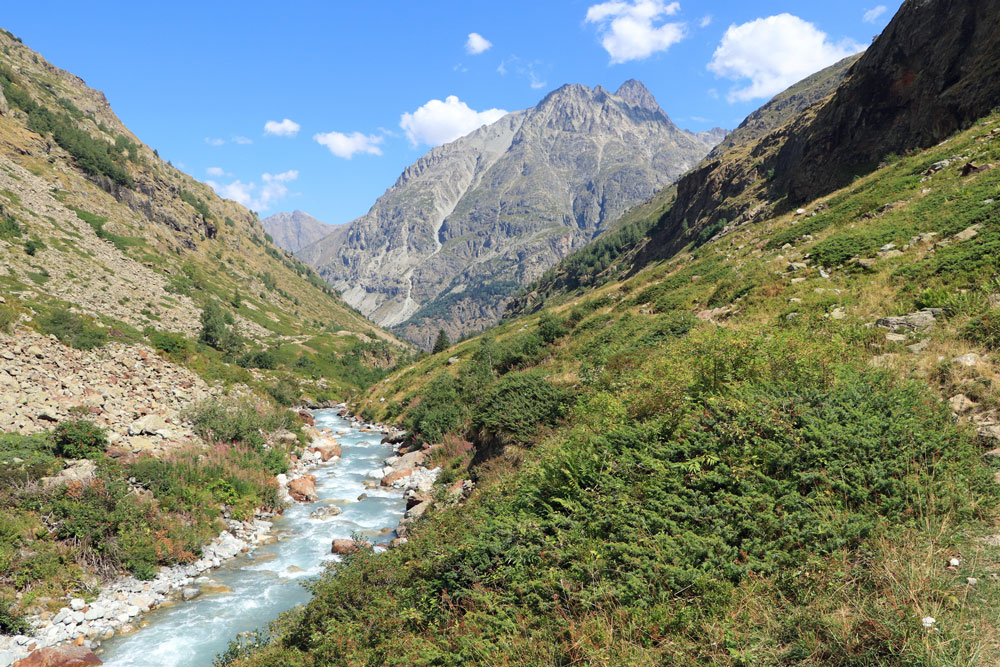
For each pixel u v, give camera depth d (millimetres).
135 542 14188
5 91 141125
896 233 18016
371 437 38156
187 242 169500
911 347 9328
